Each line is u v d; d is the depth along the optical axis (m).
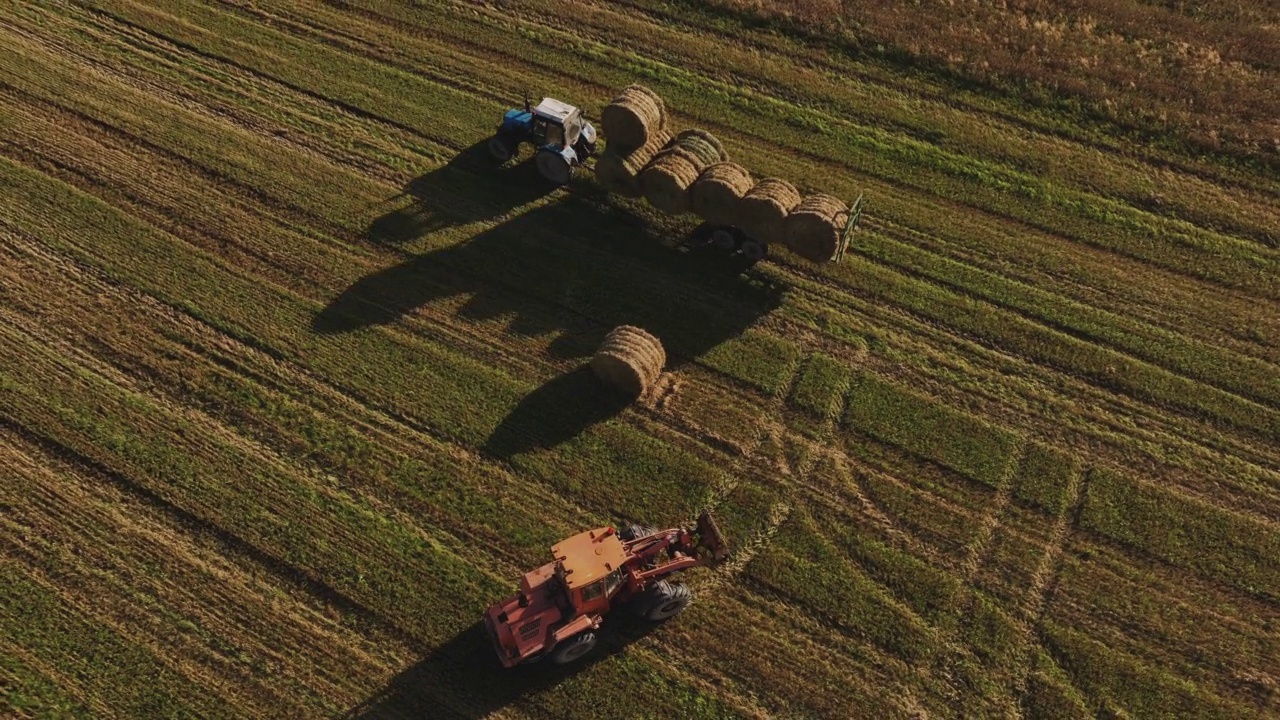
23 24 25.94
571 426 18.16
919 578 16.28
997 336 20.14
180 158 22.75
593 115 24.64
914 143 24.41
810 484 17.55
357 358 19.00
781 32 27.27
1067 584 16.25
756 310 20.50
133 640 14.91
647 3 28.00
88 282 19.98
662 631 15.50
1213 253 21.92
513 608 14.21
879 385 19.17
